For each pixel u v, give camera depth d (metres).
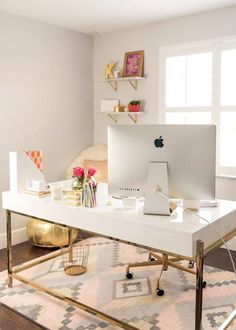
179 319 2.44
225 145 3.93
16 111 4.01
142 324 2.38
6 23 3.82
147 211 2.22
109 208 2.38
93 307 2.61
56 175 4.56
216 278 3.10
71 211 2.41
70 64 4.61
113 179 2.33
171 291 2.85
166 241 1.97
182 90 4.15
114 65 4.65
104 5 3.64
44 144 4.37
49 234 3.76
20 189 2.87
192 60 4.04
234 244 3.82
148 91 4.43
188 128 2.12
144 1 3.53
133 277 3.12
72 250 3.55
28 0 3.46
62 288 2.92
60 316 2.52
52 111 4.43
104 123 4.91
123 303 2.67
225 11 3.74
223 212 2.27
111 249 3.81
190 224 2.02
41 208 2.62
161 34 4.23
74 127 4.75
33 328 2.39
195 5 3.66
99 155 4.67
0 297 2.80
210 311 2.54
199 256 1.90
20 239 4.14
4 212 3.98
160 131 2.17
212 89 3.94
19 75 4.01
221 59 3.84
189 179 2.17
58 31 4.41
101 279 3.08
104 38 4.76
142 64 4.41
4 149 3.92
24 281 2.82
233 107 3.83
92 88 4.96
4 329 2.39
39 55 4.21
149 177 2.20
